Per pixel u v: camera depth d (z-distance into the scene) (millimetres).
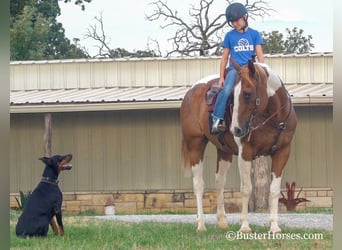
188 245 12562
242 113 12688
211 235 13609
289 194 22422
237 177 23203
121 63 25516
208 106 14172
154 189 23875
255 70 12719
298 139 23297
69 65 25750
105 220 17547
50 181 14000
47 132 22734
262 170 21953
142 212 23188
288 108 13219
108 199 22609
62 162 14102
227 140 13969
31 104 22656
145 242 12969
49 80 25812
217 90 14094
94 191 24000
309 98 21828
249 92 12617
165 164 23844
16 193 24234
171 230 14500
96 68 25625
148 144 23922
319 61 24516
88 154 24156
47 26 39906
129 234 13914
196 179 14758
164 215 20562
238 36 13648
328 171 23203
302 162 23266
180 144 23812
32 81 25875
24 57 39562
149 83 25375
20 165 24359
